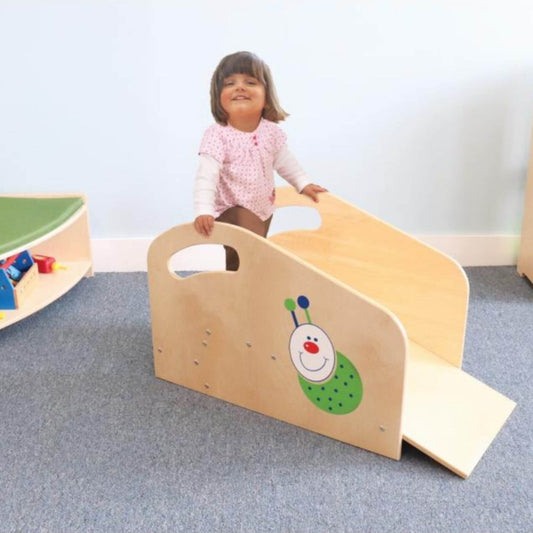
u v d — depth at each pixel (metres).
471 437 1.44
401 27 2.15
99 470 1.39
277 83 2.19
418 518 1.26
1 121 2.19
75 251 2.26
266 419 1.55
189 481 1.36
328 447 1.45
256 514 1.27
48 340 1.91
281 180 2.28
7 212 2.05
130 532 1.24
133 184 2.29
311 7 2.12
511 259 2.41
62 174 2.27
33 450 1.45
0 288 1.91
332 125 2.25
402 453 1.43
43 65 2.14
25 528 1.25
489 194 2.35
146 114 2.20
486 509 1.28
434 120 2.26
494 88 2.23
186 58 2.15
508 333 1.93
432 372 1.64
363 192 2.33
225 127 1.60
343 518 1.26
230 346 1.55
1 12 2.07
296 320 1.42
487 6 2.14
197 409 1.59
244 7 2.11
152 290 1.62
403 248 1.69
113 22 2.10
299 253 1.87
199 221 1.48
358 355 1.36
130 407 1.60
